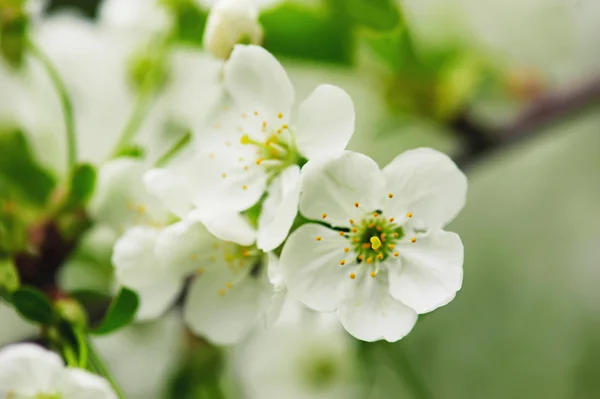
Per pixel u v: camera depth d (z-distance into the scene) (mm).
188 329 382
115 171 349
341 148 328
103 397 322
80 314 338
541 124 387
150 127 392
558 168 418
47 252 352
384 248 329
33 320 336
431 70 386
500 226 417
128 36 396
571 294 411
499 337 410
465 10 400
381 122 390
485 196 419
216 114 340
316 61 374
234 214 331
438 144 405
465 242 417
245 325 339
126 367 398
